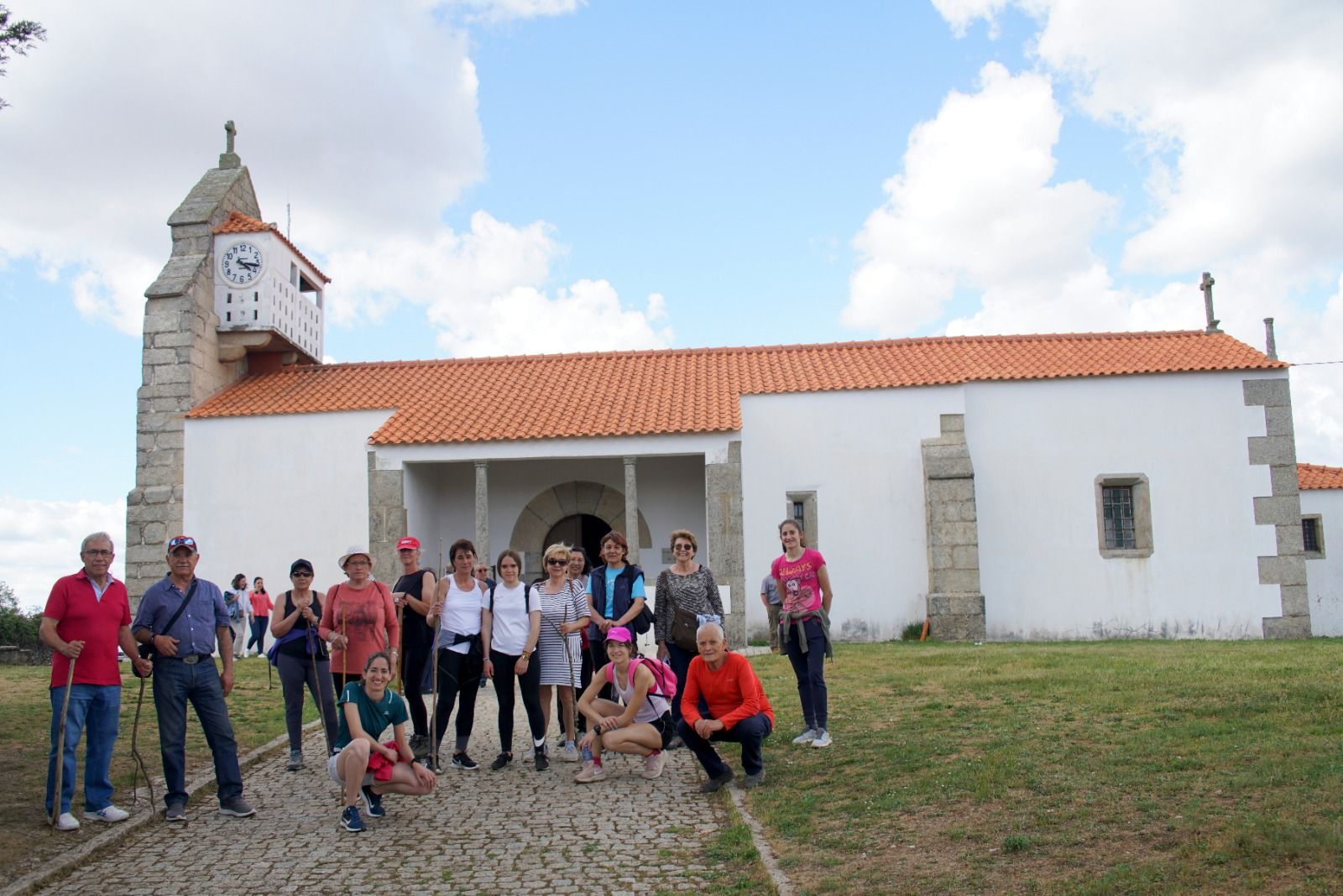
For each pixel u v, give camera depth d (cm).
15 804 774
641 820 730
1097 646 1633
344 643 853
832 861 610
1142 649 1527
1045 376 1981
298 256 2341
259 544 1977
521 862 648
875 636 1923
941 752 810
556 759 927
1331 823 539
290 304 2286
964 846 602
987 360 2094
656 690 847
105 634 744
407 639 935
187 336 2055
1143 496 1956
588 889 597
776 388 2014
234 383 2202
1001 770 725
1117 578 1941
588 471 2080
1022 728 857
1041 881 533
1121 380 1980
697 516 2052
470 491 2095
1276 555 1934
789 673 1320
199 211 2162
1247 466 1952
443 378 2197
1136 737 780
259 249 2173
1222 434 1961
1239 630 1922
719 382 2095
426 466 2039
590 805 775
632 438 1866
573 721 941
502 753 892
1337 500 2258
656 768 855
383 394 2088
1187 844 547
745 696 788
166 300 2066
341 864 652
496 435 1875
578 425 1902
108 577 758
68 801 725
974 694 1046
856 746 866
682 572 908
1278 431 1953
